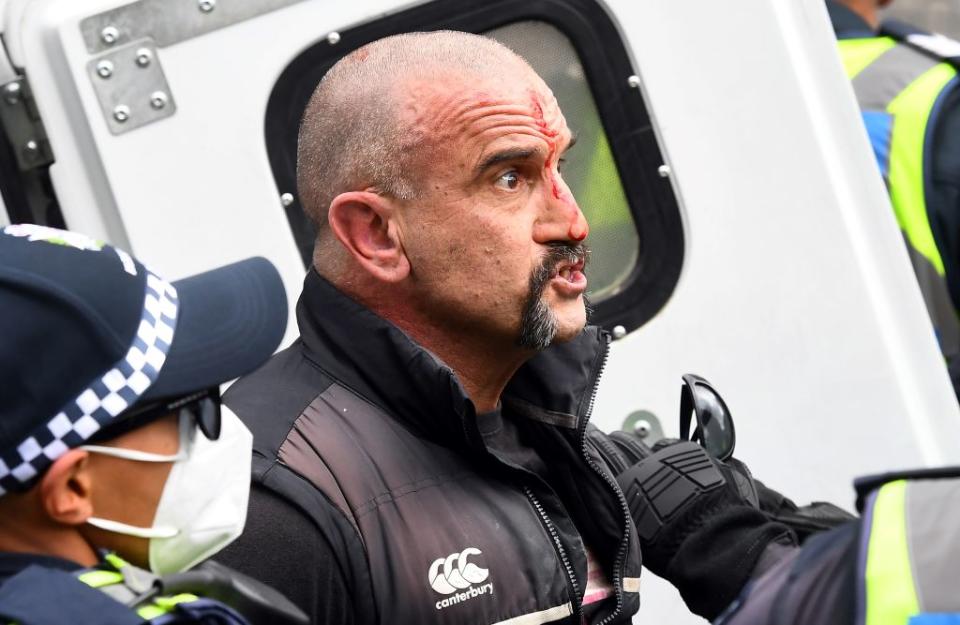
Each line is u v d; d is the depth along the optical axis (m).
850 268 8.39
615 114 8.30
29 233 4.71
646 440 8.31
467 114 6.12
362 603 5.86
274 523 5.71
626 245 8.34
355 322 6.22
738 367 8.34
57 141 7.84
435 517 6.00
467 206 6.15
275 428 6.04
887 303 8.45
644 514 6.52
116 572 4.64
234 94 7.90
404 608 5.89
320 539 5.78
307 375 6.29
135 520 4.79
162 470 4.82
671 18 8.28
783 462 8.37
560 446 6.52
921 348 8.48
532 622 6.04
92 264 4.66
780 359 8.37
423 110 6.14
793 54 8.37
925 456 8.38
